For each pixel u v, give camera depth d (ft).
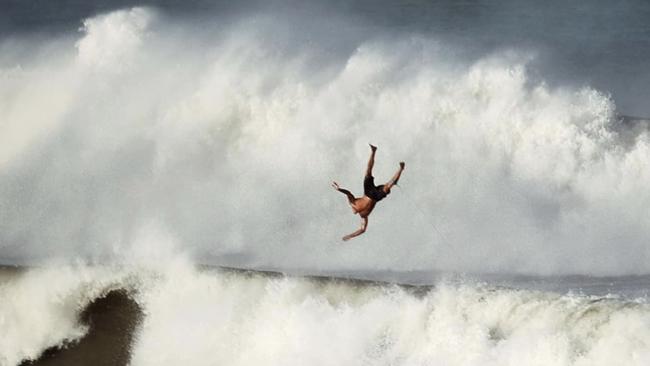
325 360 199.21
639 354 176.76
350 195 179.01
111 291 220.84
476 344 189.57
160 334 213.87
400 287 204.85
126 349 215.10
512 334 188.14
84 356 216.54
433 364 191.83
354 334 198.90
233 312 209.77
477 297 195.21
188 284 218.59
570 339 182.70
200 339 209.87
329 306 203.72
